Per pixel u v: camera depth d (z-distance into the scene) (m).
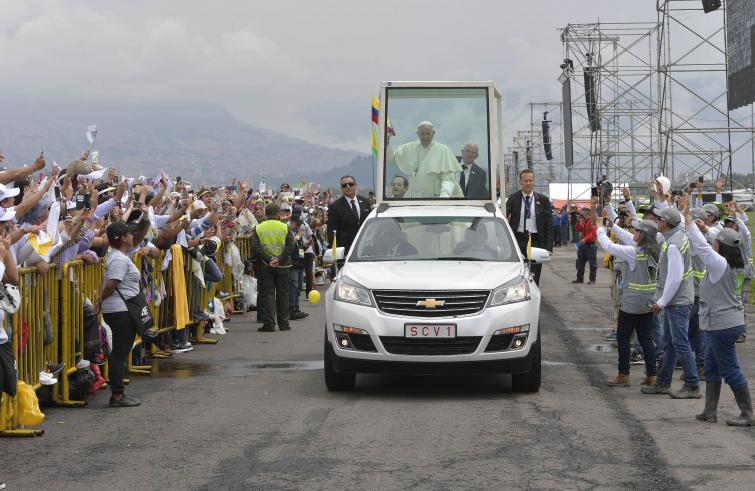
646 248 17.44
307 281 36.50
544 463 12.05
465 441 13.38
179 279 22.95
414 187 23.36
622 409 15.76
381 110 23.38
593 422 14.65
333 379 17.53
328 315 17.38
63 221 16.05
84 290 17.59
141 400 16.89
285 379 19.19
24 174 14.19
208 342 24.95
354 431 14.12
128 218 18.91
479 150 23.34
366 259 18.84
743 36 45.66
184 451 12.92
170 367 20.92
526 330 16.95
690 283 16.80
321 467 11.95
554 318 30.34
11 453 12.93
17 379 14.07
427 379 19.19
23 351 14.83
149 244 20.80
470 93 23.36
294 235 30.80
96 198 16.75
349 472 11.70
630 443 13.17
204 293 25.75
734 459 12.20
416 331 16.62
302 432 14.08
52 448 13.21
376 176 23.56
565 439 13.45
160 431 14.27
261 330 27.81
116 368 16.23
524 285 17.33
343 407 16.09
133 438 13.80
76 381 16.73
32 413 13.95
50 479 11.54
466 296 16.80
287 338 26.14
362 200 28.86
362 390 17.86
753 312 30.27
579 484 11.03
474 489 10.88
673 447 12.92
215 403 16.53
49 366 15.73
